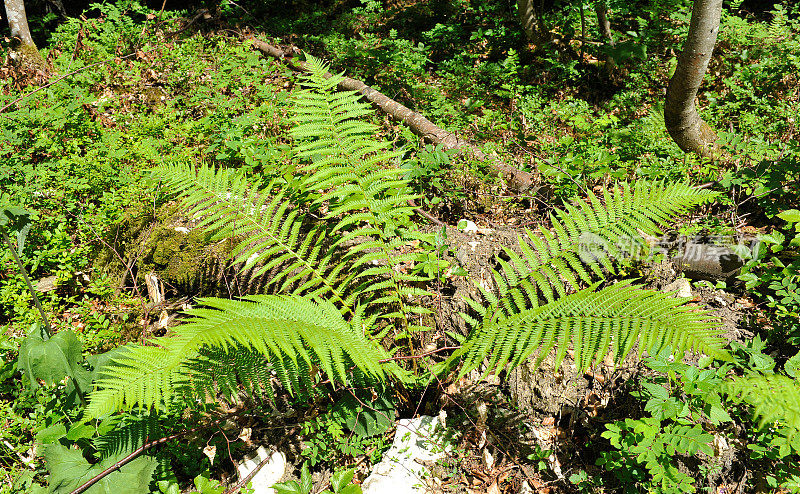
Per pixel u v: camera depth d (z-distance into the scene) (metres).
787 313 3.09
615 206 2.90
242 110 5.84
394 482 2.70
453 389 3.09
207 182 3.25
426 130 5.54
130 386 2.17
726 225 3.70
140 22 9.91
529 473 2.83
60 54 7.62
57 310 3.66
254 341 2.08
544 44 7.91
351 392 2.92
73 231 4.22
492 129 5.62
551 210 4.16
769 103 5.64
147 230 4.02
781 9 7.85
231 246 3.76
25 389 2.97
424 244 3.58
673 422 2.71
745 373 2.71
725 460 2.69
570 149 4.70
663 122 5.24
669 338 2.17
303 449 2.93
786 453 2.34
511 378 3.10
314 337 2.29
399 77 7.17
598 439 2.89
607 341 2.25
